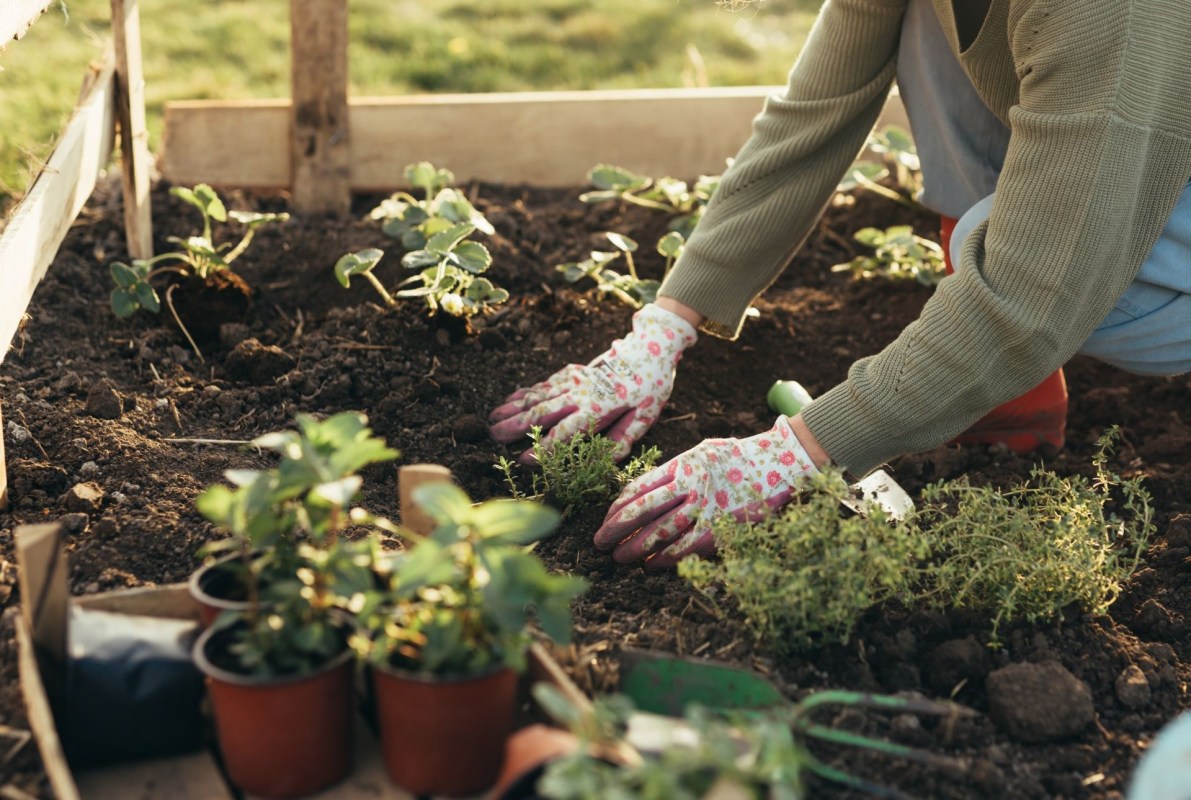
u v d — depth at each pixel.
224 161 3.45
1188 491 2.46
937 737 1.76
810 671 1.85
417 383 2.65
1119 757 1.76
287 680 1.46
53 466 2.23
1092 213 1.88
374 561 1.54
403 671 1.49
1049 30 1.87
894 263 3.17
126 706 1.55
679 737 1.39
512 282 3.11
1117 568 2.06
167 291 2.87
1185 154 1.94
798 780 1.44
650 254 3.32
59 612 1.53
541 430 2.44
